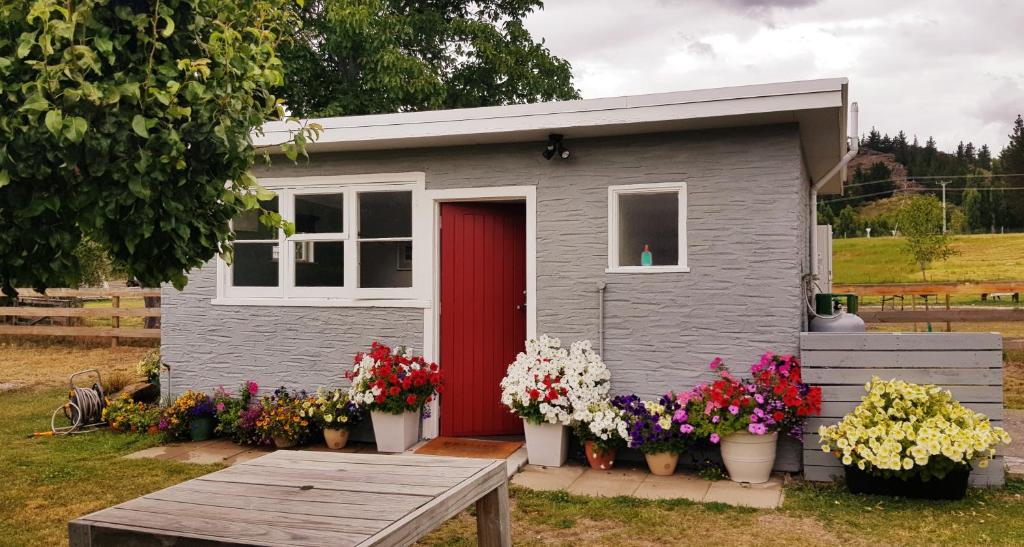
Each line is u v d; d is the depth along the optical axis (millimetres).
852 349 5453
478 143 6695
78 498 5332
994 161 67812
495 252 7062
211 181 2789
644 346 6195
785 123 5852
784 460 5789
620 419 5848
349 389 6906
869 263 42312
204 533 2408
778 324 5848
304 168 7230
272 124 6770
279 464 3400
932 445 4770
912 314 12039
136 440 7148
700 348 6039
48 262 2562
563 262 6438
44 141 2275
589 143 6391
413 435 6707
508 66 15312
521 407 6141
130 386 8438
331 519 2555
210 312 7496
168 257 2795
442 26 15320
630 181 6270
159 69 2570
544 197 6516
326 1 13516
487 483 3242
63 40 2398
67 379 10852
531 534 4504
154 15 2588
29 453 6645
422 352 6871
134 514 2629
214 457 6508
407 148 6930
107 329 13492
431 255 6875
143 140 2521
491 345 7047
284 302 7246
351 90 14352
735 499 5121
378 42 13492
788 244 5836
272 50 3221
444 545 4371
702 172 6074
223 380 7430
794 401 5285
